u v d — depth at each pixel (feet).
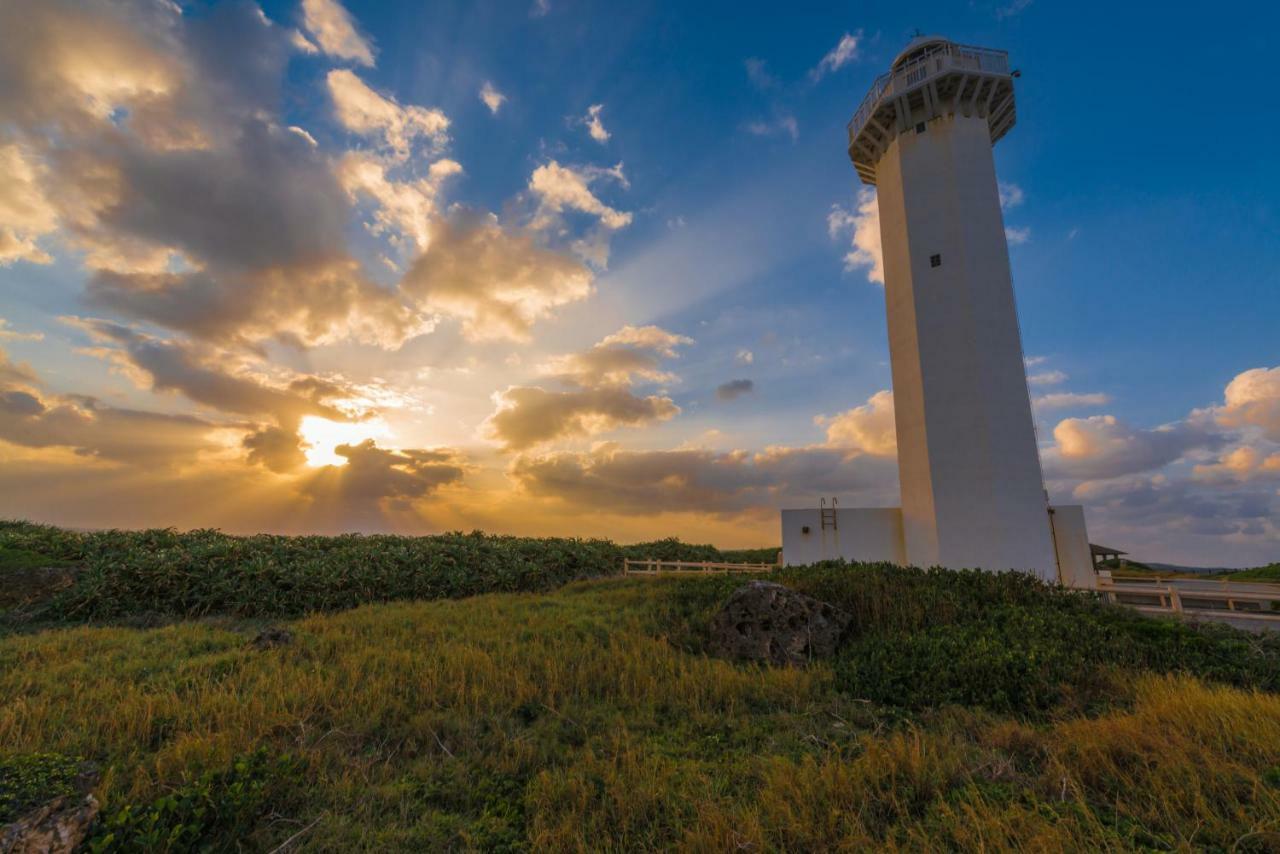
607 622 45.09
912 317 70.90
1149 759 17.95
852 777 17.71
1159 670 29.91
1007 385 65.57
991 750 20.17
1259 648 31.91
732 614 38.91
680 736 23.04
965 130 72.18
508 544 93.45
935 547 65.41
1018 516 62.49
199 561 56.49
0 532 61.72
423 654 32.53
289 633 37.50
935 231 70.74
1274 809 14.39
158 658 33.37
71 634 39.29
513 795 18.45
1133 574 77.61
